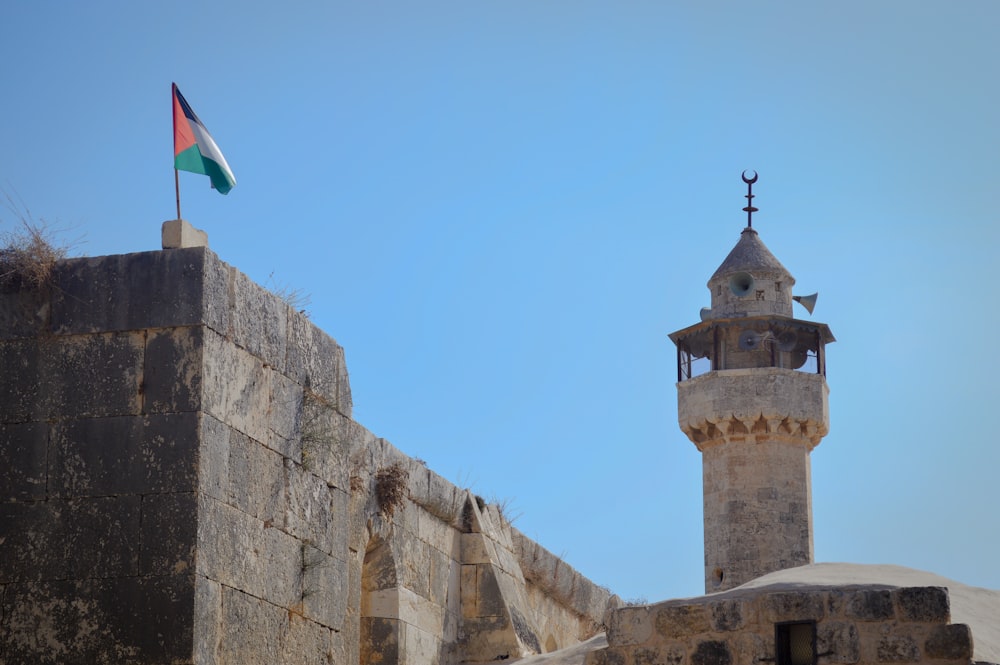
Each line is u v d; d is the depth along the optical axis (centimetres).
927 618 2048
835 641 2067
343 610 2291
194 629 1952
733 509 5103
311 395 2281
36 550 2009
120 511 2005
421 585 3194
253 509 2108
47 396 2061
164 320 2062
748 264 5412
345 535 2322
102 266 2098
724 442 5194
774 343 5306
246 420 2120
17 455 2045
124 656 1955
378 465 3045
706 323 5328
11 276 2095
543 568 3847
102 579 1986
